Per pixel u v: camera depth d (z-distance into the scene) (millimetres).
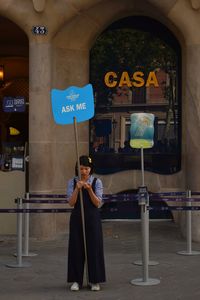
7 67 15281
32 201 8766
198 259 8711
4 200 10938
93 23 11211
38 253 9328
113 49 11758
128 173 11602
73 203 7016
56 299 6656
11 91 15352
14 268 8281
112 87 11781
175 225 11414
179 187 11383
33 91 10648
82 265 7043
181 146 11383
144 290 6961
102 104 11797
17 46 14664
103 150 11742
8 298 6719
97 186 7027
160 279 7484
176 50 11570
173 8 10211
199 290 6926
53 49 10992
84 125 11461
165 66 11641
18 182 10961
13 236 10875
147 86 11703
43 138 10625
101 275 7004
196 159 10266
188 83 10320
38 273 7965
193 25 10211
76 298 6680
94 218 6977
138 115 7793
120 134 11727
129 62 11734
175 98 11578
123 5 11102
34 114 10641
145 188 7312
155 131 11648
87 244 6977
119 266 8320
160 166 11555
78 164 6953
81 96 7016
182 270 7977
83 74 11445
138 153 11617
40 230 10609
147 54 11695
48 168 10695
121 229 11133
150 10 11109
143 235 7324
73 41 11305
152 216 11695
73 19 10914
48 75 10664
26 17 10539
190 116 10312
